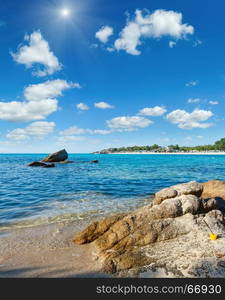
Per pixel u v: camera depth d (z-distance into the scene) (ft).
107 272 17.97
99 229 25.29
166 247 20.13
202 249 19.12
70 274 18.12
